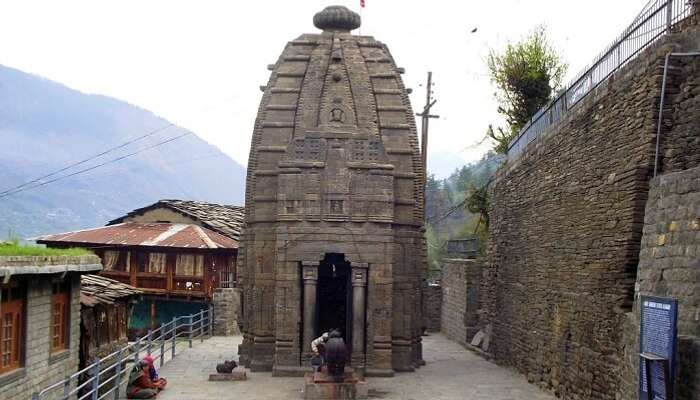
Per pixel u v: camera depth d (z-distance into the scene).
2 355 15.16
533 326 20.89
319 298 25.89
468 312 31.02
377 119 24.00
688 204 11.71
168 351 27.23
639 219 14.07
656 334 11.22
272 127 23.80
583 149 17.34
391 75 24.52
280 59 25.00
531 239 21.55
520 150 24.77
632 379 13.00
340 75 24.03
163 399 18.11
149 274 35.94
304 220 22.36
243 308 24.23
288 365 21.89
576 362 16.83
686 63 13.80
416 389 19.72
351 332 22.72
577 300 17.00
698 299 11.05
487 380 21.27
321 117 23.62
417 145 24.31
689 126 13.57
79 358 20.81
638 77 14.62
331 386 18.28
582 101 17.80
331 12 25.48
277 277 22.23
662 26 14.66
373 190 22.55
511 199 24.44
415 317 24.25
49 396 17.45
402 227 23.58
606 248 15.36
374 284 22.31
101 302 21.95
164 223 40.12
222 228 38.97
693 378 10.42
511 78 33.59
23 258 15.31
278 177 22.77
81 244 37.06
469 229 49.22
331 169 22.53
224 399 18.16
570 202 18.05
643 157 13.98
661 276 12.34
